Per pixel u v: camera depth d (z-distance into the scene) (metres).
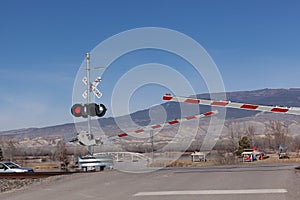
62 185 14.02
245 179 13.16
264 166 20.05
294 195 9.79
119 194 11.02
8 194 12.88
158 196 10.33
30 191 13.09
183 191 11.02
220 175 14.74
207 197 9.88
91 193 11.48
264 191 10.51
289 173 14.78
